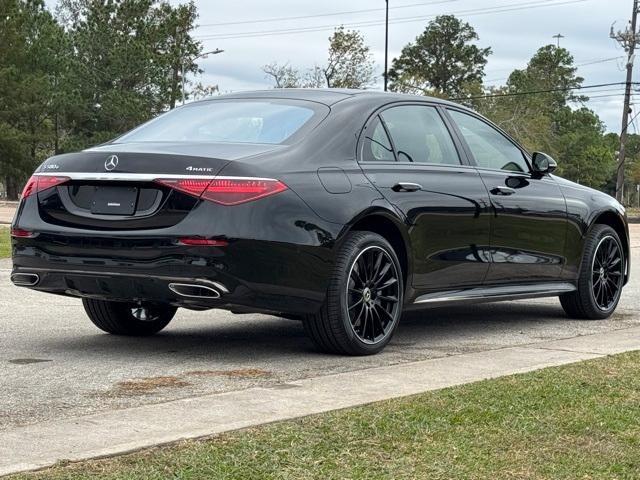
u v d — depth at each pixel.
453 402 4.24
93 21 56.41
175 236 5.20
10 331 6.75
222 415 3.99
